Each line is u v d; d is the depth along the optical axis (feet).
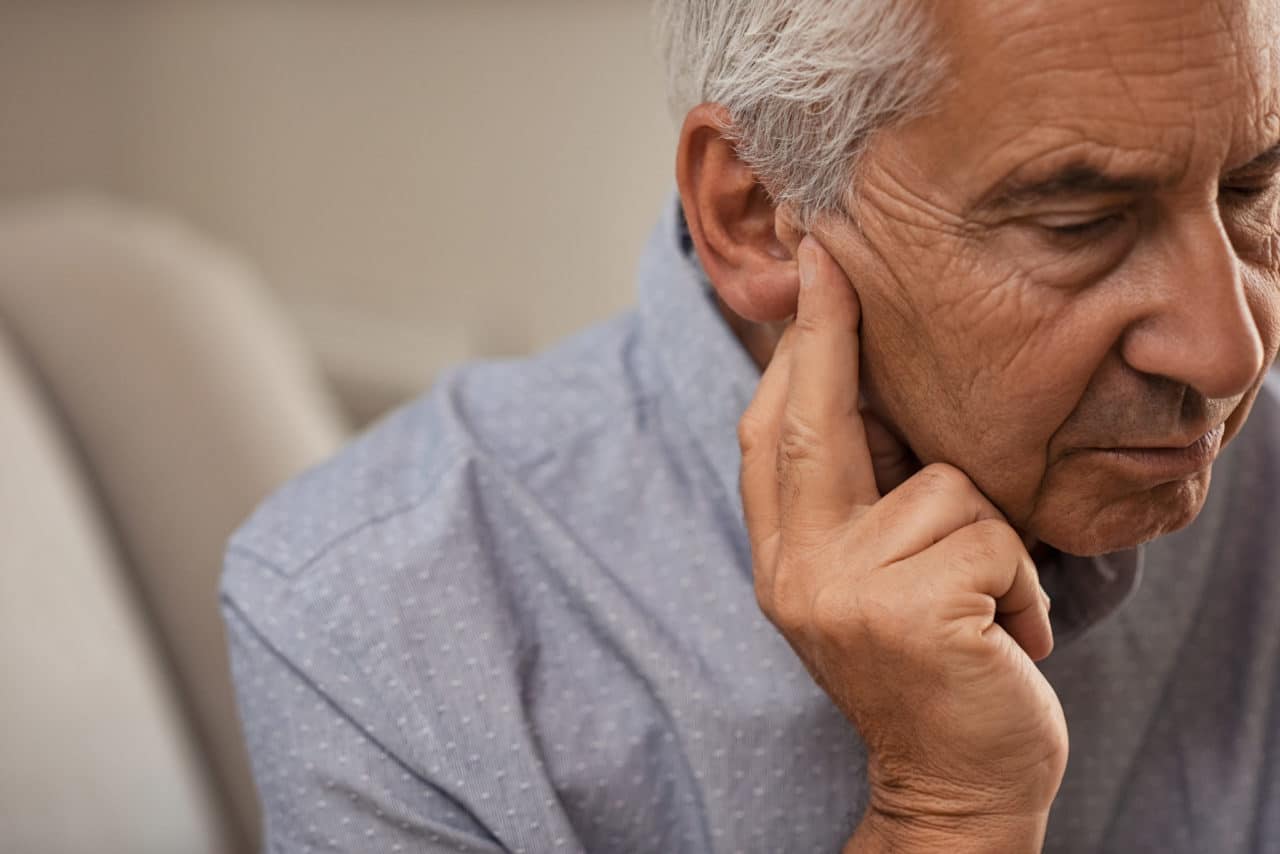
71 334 6.15
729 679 3.39
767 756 3.37
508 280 9.89
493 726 3.30
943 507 2.79
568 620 3.47
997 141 2.43
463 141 9.80
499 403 3.75
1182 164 2.36
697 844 3.40
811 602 2.86
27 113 10.74
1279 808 3.67
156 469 6.13
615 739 3.39
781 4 2.70
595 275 9.55
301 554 3.49
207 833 5.79
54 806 5.18
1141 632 3.69
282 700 3.37
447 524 3.44
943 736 2.81
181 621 6.12
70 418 6.15
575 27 9.20
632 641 3.40
